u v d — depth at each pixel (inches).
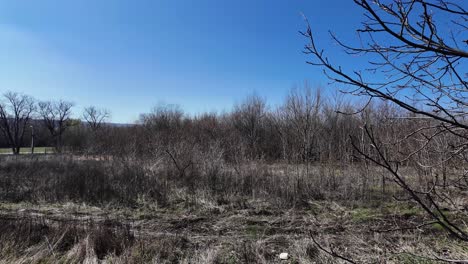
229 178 394.9
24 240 220.7
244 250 212.2
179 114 1095.6
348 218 283.1
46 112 1973.4
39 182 453.1
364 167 363.9
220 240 241.9
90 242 211.0
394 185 358.6
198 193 372.2
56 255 203.8
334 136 467.5
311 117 579.8
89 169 482.6
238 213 317.4
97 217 310.8
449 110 74.0
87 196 377.1
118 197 371.2
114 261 191.6
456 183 101.3
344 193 346.6
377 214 283.1
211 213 320.2
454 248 191.8
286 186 356.8
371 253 194.4
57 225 257.4
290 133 586.9
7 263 187.6
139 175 428.1
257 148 579.8
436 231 223.8
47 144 2164.1
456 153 84.2
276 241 237.1
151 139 639.8
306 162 405.7
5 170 578.9
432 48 59.6
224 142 528.4
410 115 87.4
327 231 254.4
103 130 978.7
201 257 204.1
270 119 816.3
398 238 211.5
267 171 406.3
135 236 243.3
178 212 326.3
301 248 212.5
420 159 145.8
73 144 1122.0
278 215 307.3
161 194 372.8
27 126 2116.1
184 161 450.9
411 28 63.6
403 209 287.4
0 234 221.3
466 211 107.3
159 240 223.3
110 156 610.2
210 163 434.3
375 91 66.2
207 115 989.8
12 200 382.9
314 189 357.4
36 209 342.0
